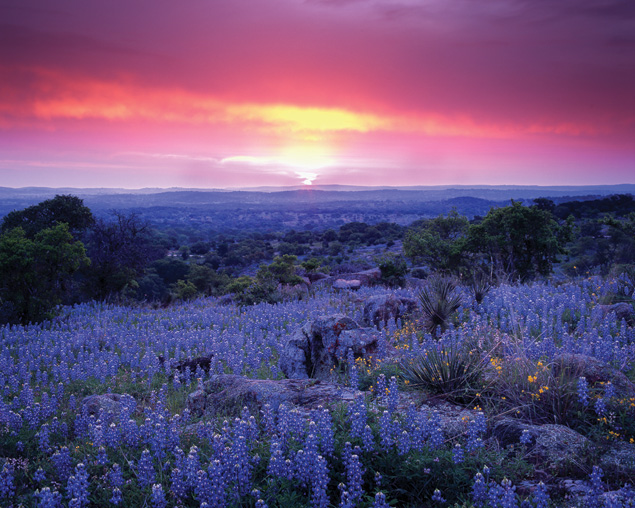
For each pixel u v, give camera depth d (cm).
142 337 1730
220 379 791
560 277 2959
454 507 407
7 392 1045
